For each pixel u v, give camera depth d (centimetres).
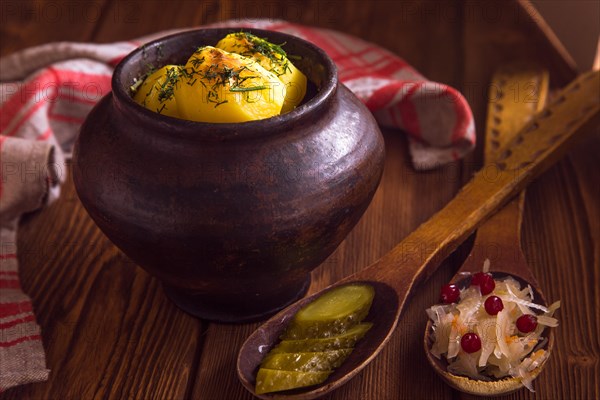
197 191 58
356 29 97
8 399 62
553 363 64
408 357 65
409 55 93
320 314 63
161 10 99
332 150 60
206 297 66
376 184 63
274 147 58
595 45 91
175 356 65
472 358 62
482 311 64
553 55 90
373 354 61
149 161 59
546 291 70
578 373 64
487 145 80
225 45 63
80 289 70
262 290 63
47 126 79
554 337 66
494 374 62
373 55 88
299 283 68
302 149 59
